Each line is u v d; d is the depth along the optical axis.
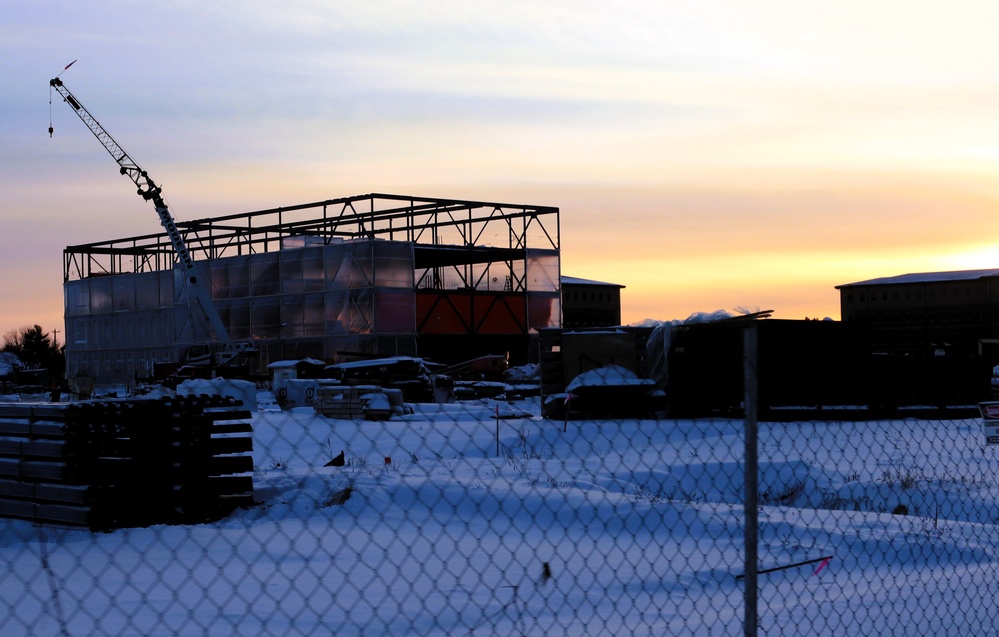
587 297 154.75
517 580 9.53
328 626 7.83
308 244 78.62
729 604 8.64
